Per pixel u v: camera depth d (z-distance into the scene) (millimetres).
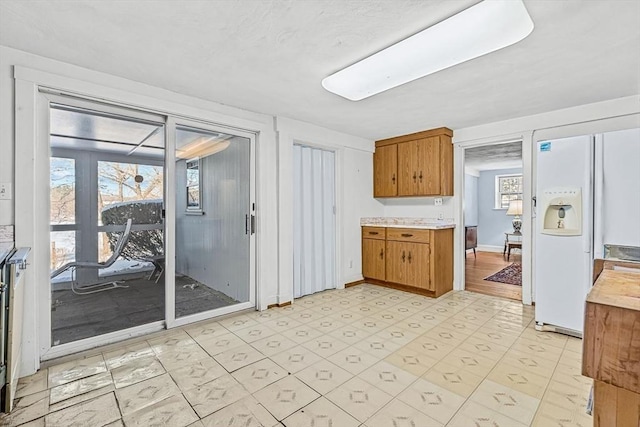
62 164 2283
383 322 2941
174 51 2008
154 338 2580
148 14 1623
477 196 8039
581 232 2506
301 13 1608
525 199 3465
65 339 2311
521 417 1603
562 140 2594
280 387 1874
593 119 2998
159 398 1770
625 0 1490
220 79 2436
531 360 2195
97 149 2447
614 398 693
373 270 4387
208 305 3023
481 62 2135
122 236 2574
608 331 651
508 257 6504
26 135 2033
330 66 2203
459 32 1706
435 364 2146
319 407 1689
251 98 2850
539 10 1567
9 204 1990
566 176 2576
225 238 3145
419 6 1542
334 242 4227
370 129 3979
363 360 2205
